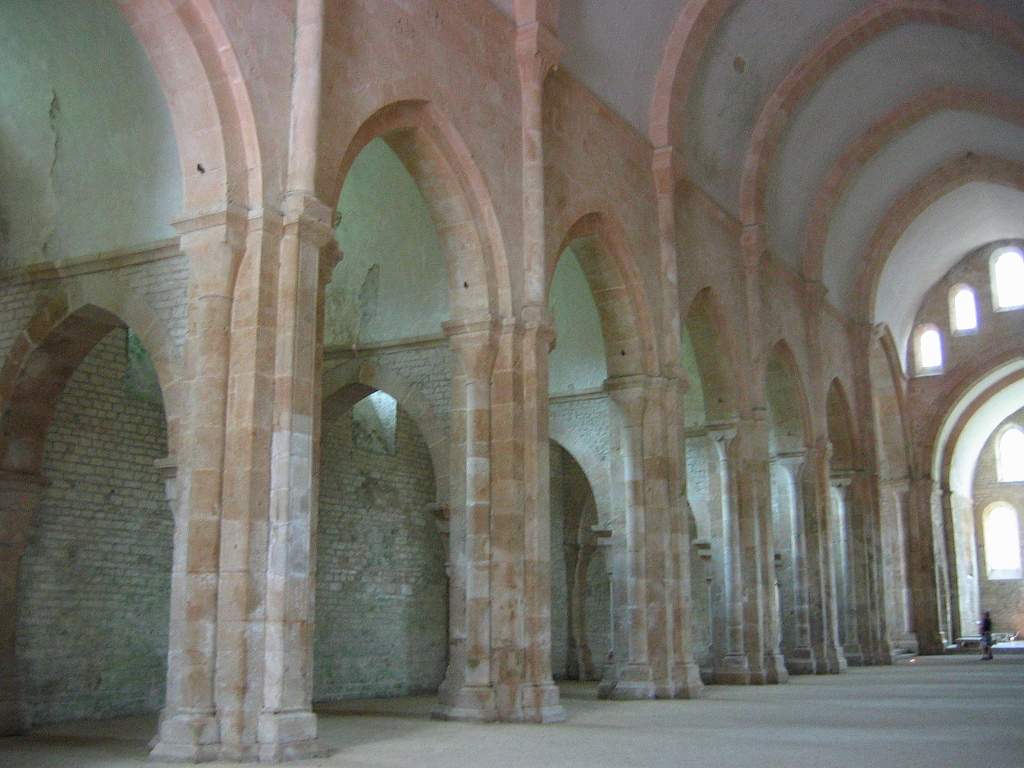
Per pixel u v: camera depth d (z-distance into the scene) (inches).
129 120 523.2
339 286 802.8
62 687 629.3
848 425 1362.0
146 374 718.5
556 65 686.5
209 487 438.0
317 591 848.3
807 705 702.5
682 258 892.0
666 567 783.7
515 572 604.4
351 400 810.2
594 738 504.1
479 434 618.2
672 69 854.5
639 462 796.6
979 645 1700.3
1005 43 930.7
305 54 483.8
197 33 457.7
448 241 631.2
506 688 593.6
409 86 562.3
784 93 1031.6
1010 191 1441.9
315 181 480.1
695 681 781.3
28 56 539.8
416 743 484.4
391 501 954.1
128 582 684.1
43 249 556.4
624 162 804.0
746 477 986.7
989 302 1686.8
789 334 1166.3
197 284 456.8
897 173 1336.1
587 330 928.9
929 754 437.1
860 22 1007.0
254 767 401.7
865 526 1359.5
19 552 579.5
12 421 577.0
